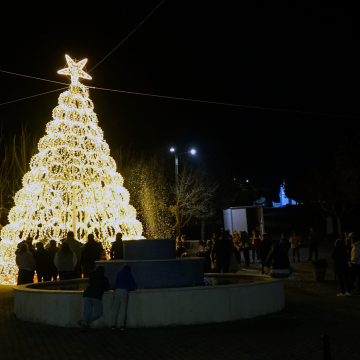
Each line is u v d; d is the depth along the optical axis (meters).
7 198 30.39
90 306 8.63
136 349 7.29
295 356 6.72
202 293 9.08
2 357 6.91
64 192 17.20
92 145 17.20
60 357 6.88
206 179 38.91
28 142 29.86
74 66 17.30
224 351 7.07
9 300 12.45
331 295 12.55
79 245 14.00
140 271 9.99
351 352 6.91
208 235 46.34
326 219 45.91
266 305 9.80
